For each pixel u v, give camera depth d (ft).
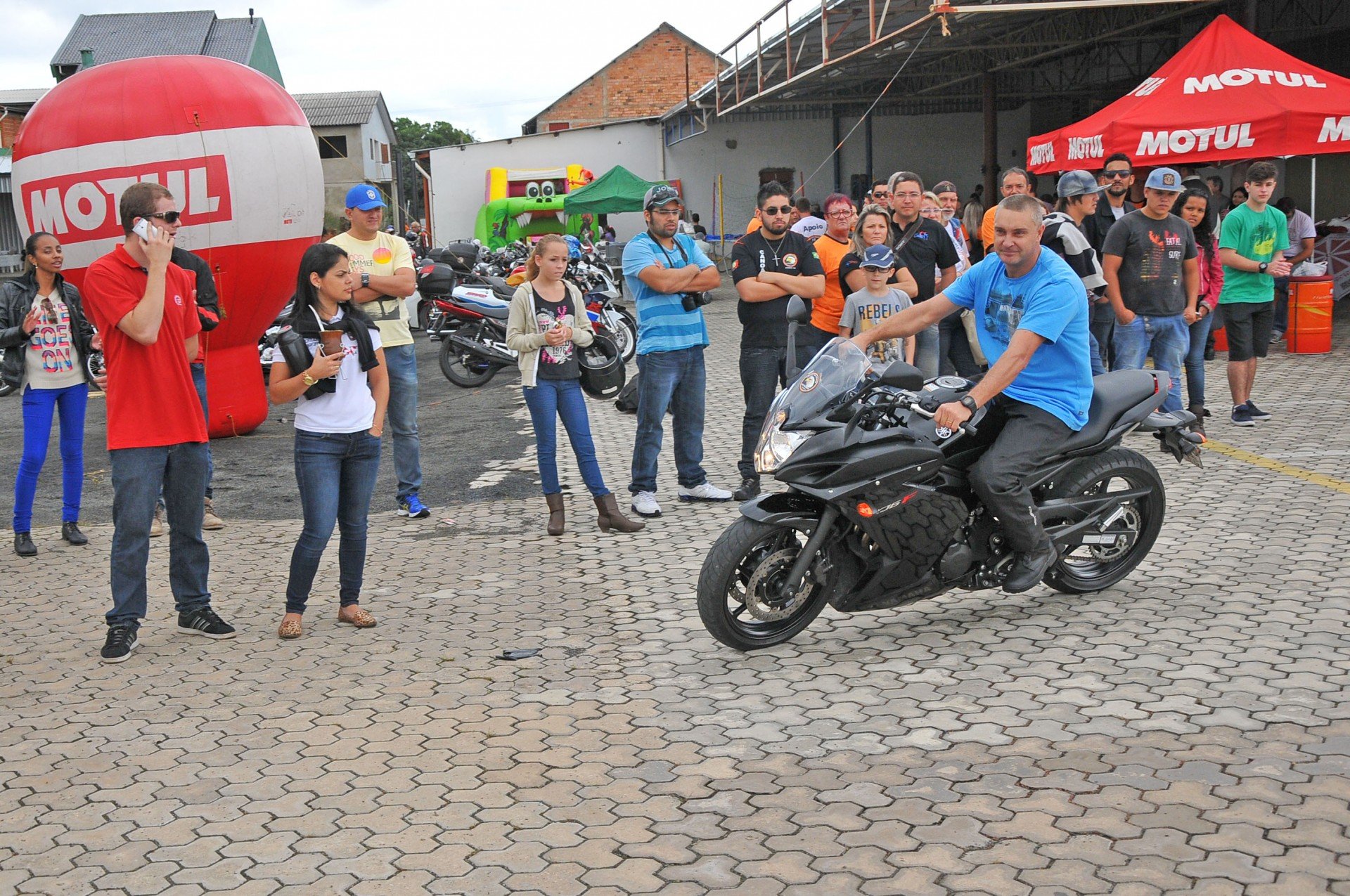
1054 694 14.12
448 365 46.50
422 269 46.42
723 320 65.82
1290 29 73.87
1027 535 16.12
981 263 16.65
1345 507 21.58
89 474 31.86
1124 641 15.75
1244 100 38.91
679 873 10.52
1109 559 17.97
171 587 18.81
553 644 16.81
